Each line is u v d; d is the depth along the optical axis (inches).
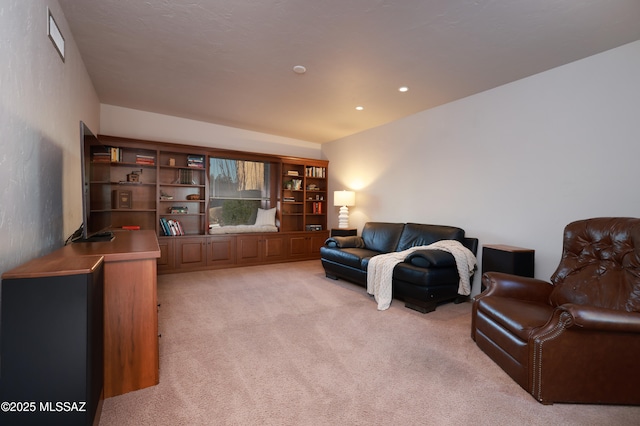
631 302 70.2
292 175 235.5
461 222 147.3
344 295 140.9
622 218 80.1
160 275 176.6
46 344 43.2
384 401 63.4
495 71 118.7
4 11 48.9
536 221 119.5
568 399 63.4
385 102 155.3
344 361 80.0
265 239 214.4
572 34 92.5
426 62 112.7
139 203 185.2
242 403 61.7
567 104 111.4
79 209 107.0
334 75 125.6
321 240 241.9
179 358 79.9
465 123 146.4
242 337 93.7
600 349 63.1
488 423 57.3
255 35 97.7
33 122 62.4
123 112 176.4
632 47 96.7
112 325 63.3
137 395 63.6
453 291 126.6
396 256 136.4
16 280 42.2
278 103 161.3
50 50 74.3
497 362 79.5
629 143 97.3
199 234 196.4
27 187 59.1
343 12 84.5
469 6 80.3
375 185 202.1
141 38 101.0
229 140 214.5
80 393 44.4
